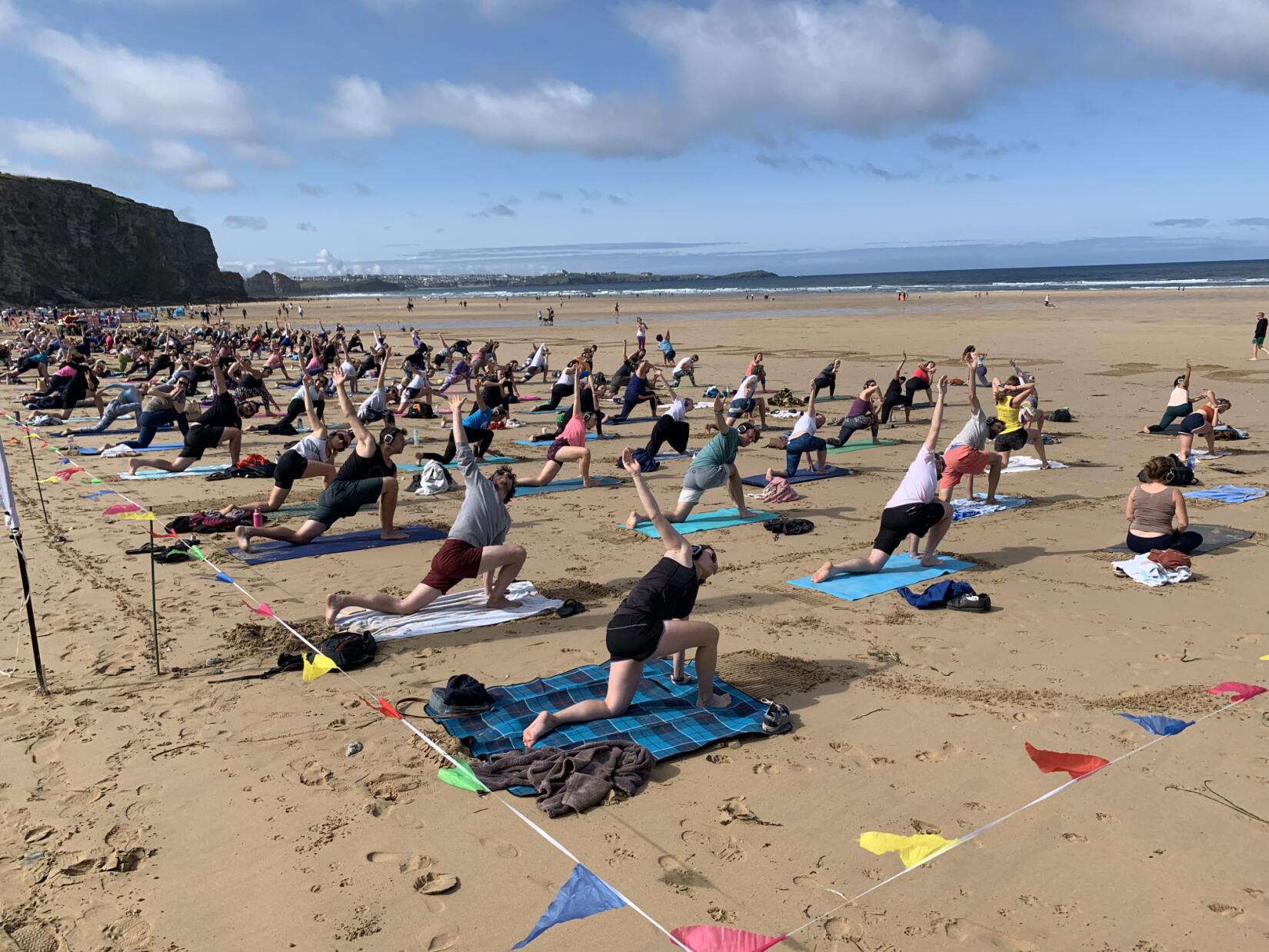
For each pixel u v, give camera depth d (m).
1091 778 4.73
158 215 146.75
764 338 40.69
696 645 5.34
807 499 11.49
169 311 104.50
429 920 3.67
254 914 3.71
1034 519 10.23
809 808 4.48
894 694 5.79
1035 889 3.84
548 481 12.17
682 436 13.91
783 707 5.33
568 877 3.95
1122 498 11.19
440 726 5.36
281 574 8.53
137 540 9.76
